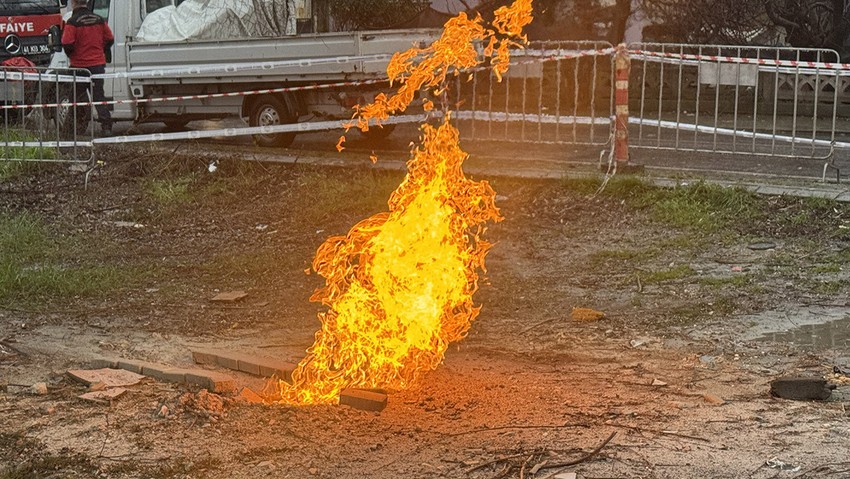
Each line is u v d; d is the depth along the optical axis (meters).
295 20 14.31
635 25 19.97
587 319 7.21
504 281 8.27
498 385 5.77
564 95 19.19
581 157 12.55
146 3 15.34
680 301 7.62
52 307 7.67
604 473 4.41
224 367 6.31
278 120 13.80
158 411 5.20
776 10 19.53
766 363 6.16
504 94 18.80
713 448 4.69
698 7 19.67
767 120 17.77
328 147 14.03
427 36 12.81
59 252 9.55
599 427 5.00
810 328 6.88
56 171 12.80
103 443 4.79
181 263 9.18
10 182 12.39
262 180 11.98
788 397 5.46
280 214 10.80
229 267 8.94
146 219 11.00
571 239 9.53
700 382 5.78
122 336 6.95
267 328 7.20
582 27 19.34
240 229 10.46
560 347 6.59
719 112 19.02
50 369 6.09
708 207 10.02
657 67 19.45
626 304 7.61
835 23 19.72
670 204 10.05
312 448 4.76
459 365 6.23
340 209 10.56
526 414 5.23
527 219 10.09
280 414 5.20
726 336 6.73
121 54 15.37
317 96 13.48
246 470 4.51
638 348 6.54
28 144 12.91
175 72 13.85
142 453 4.68
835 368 5.97
